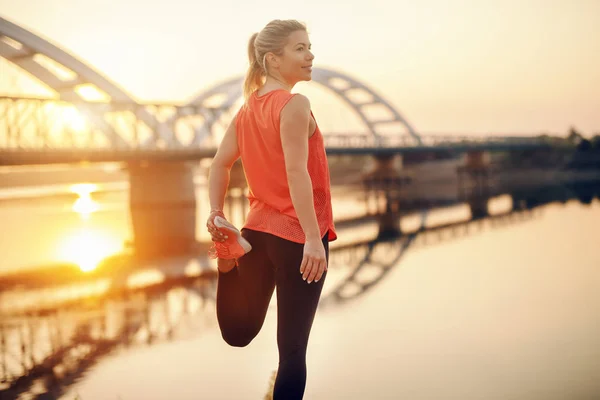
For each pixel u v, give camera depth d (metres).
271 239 2.39
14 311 13.94
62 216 46.00
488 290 12.50
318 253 2.26
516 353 7.27
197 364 7.71
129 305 14.45
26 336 10.96
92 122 34.91
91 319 12.69
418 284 14.27
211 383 6.69
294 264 2.35
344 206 54.59
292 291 2.35
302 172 2.28
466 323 9.28
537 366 6.61
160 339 10.02
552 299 10.98
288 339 2.33
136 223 36.88
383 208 50.78
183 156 36.12
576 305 10.27
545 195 58.38
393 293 13.19
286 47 2.48
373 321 10.05
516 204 48.12
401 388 6.03
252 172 2.46
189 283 18.09
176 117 41.78
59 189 89.44
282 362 2.32
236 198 52.12
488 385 5.97
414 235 28.97
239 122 2.54
